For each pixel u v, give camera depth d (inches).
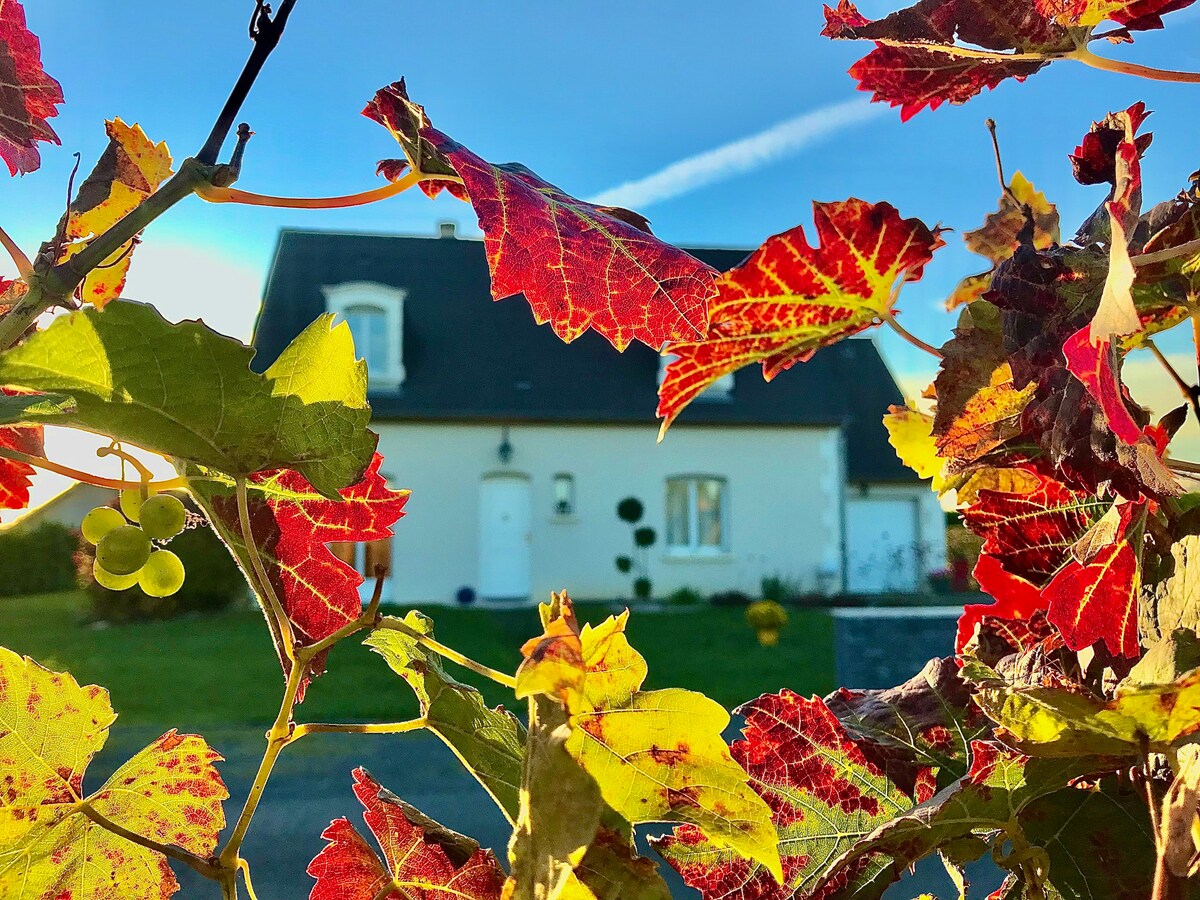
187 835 24.6
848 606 594.9
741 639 472.7
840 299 29.6
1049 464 22.2
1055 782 20.0
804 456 630.5
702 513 630.5
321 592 24.7
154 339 17.0
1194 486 22.1
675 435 622.5
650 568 614.9
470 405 606.2
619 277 20.4
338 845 25.1
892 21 23.5
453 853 24.8
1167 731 17.1
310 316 610.5
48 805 23.5
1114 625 20.7
